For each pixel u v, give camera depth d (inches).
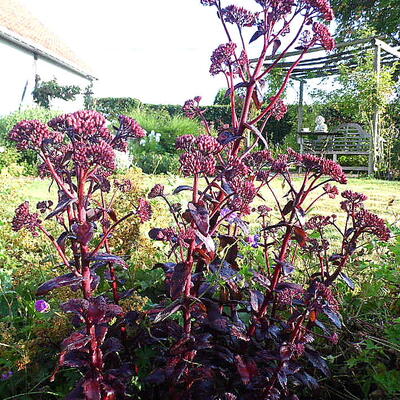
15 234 98.3
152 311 55.9
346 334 73.5
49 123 50.8
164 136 564.4
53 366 68.0
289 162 65.0
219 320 53.0
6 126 440.1
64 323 68.0
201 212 50.1
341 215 208.7
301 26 64.6
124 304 65.0
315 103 580.4
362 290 81.0
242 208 54.7
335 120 598.5
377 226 60.3
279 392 55.0
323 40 63.6
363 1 781.9
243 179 58.4
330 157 546.0
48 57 637.9
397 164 464.8
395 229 95.0
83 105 732.7
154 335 63.8
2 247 97.2
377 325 73.7
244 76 72.7
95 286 55.2
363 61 490.9
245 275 81.0
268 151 70.1
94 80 813.2
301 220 57.3
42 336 68.1
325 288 56.6
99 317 48.4
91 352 51.0
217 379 60.9
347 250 62.9
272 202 237.0
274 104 72.2
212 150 54.0
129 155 452.4
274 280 61.0
